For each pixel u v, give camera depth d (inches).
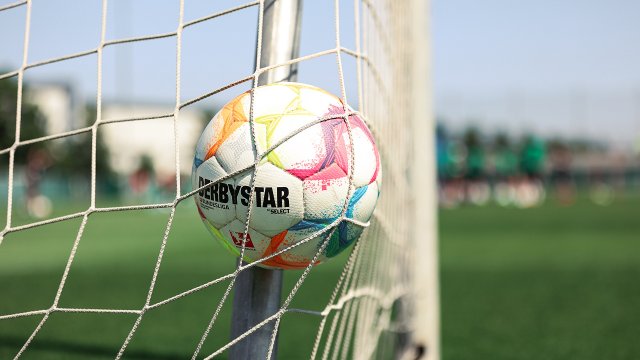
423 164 121.0
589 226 424.2
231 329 55.9
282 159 50.7
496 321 145.5
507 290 186.9
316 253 53.8
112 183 1071.0
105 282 204.7
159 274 221.1
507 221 481.7
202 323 144.6
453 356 116.5
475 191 886.4
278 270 56.2
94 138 58.9
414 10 123.5
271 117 52.4
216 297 176.7
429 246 119.3
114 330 137.9
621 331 135.3
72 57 62.7
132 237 379.9
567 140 1216.2
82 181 1137.4
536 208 682.2
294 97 54.1
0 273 226.5
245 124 52.7
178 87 55.6
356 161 54.8
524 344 124.4
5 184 1008.2
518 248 297.1
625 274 218.1
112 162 1182.9
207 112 1406.3
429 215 119.7
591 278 209.6
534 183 809.5
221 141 53.1
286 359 112.7
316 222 52.3
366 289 80.0
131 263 251.6
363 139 56.6
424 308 117.3
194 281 205.8
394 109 94.5
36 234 404.8
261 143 51.2
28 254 288.4
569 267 235.5
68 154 1149.7
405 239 111.3
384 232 91.9
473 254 275.1
